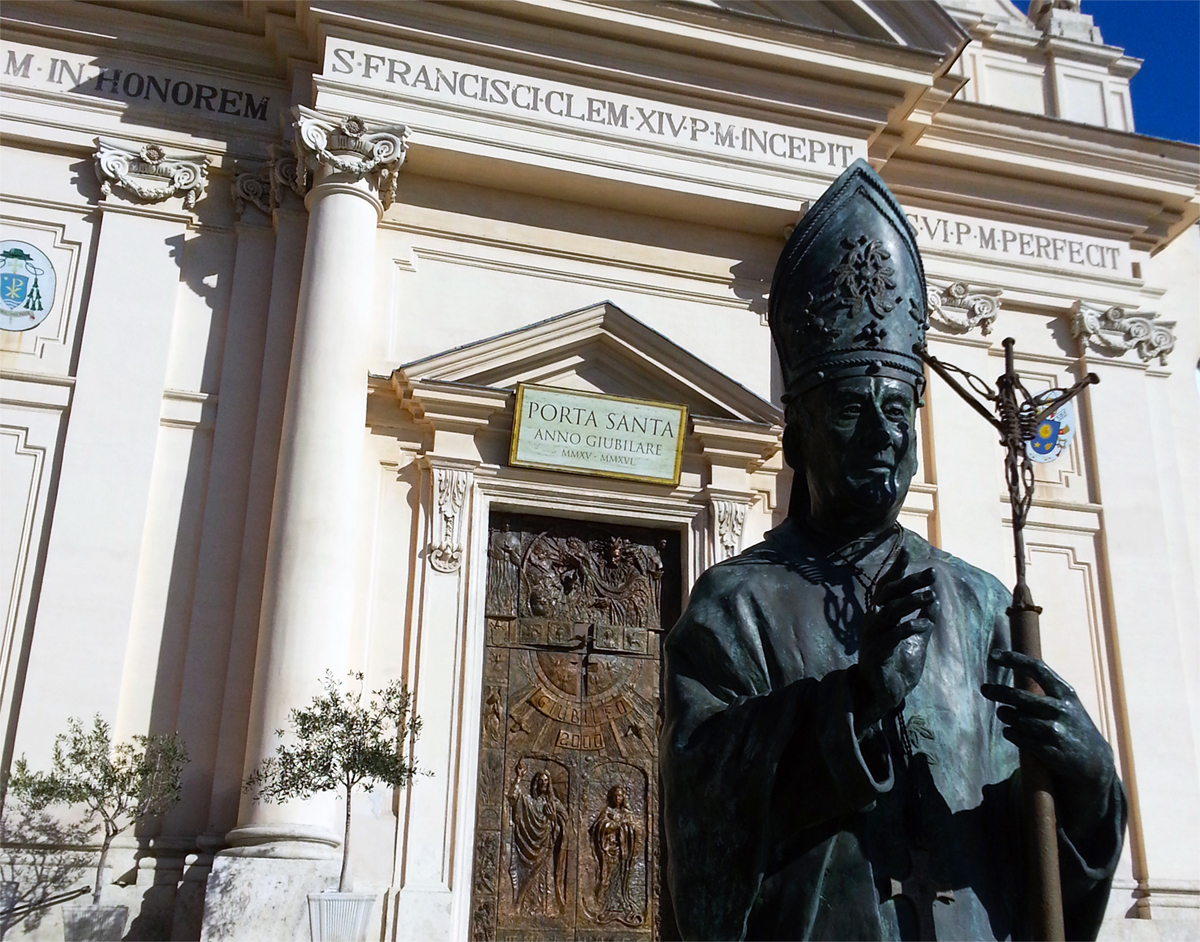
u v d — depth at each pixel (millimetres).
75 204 12562
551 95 13375
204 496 11898
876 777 1777
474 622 11766
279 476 11273
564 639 12195
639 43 13570
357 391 11648
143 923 10289
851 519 2211
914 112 14680
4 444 11680
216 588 11586
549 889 11383
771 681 2090
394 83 12852
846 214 2279
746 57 13727
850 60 13930
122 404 11961
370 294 12109
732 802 1880
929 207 15211
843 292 2219
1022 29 16922
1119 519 14523
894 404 2174
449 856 10961
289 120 12953
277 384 12242
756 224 13992
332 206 12094
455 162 13008
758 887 1884
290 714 10336
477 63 13250
